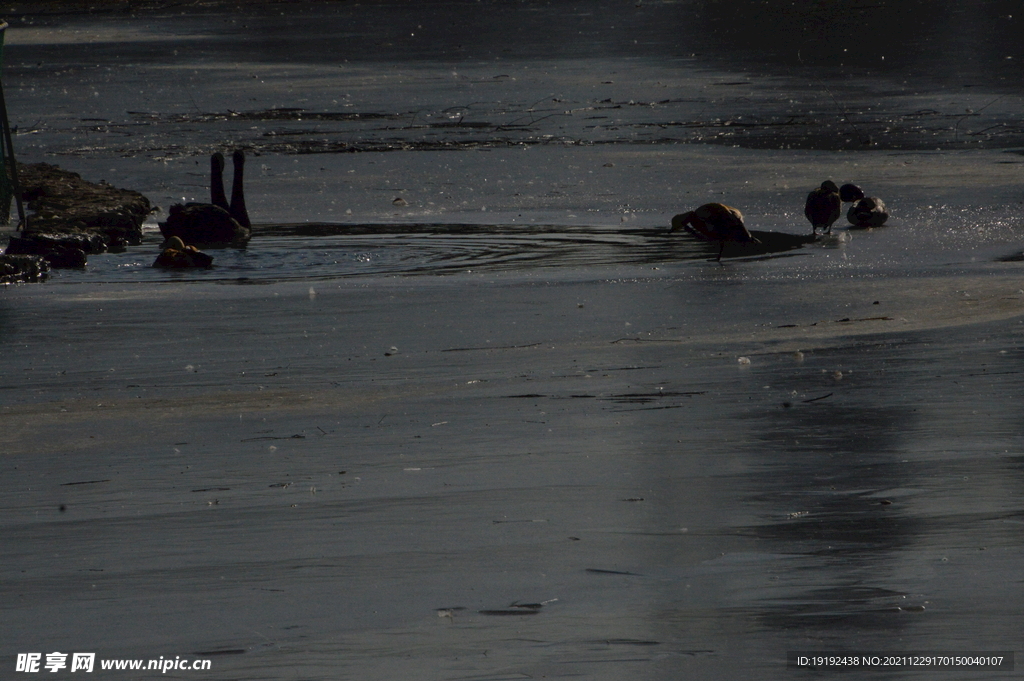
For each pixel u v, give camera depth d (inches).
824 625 660.7
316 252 2869.1
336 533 876.6
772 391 1355.8
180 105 6284.5
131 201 3575.3
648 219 3282.5
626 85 6628.9
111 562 823.1
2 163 3336.6
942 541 805.2
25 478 1081.4
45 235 2832.2
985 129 4894.2
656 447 1115.3
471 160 4357.8
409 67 7706.7
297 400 1395.2
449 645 653.9
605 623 677.3
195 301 2143.2
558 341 1744.6
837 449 1081.4
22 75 7667.3
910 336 1686.8
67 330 1894.7
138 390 1480.1
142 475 1078.4
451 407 1328.7
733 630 658.8
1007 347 1577.3
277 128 5433.1
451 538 855.1
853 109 5595.5
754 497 933.8
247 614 710.5
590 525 873.5
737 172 3993.6
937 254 2684.5
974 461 1021.8
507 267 2615.7
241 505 964.6
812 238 2960.1
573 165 4202.8
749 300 2049.7
